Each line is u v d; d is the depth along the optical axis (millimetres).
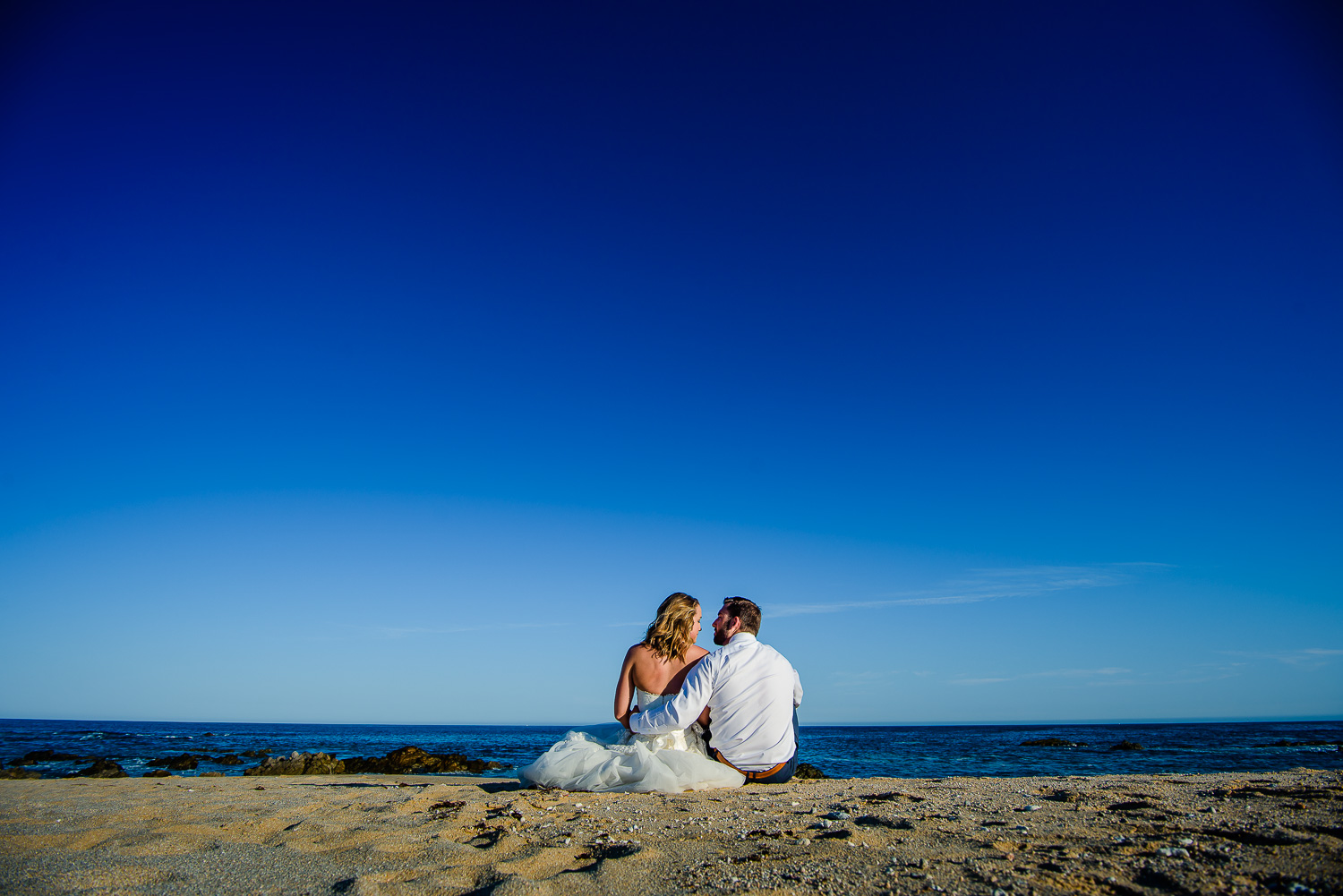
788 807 3688
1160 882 2123
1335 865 2203
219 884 2389
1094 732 65312
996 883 2164
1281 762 18906
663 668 4801
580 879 2352
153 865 2629
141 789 5270
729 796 4164
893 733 71750
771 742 4684
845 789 4488
